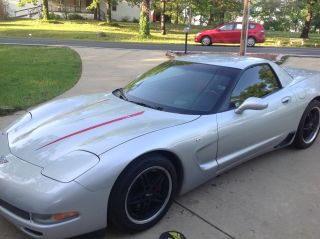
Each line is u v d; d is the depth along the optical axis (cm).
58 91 830
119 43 2206
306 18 3316
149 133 309
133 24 3850
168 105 368
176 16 4009
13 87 857
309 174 427
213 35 2341
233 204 357
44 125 339
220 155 365
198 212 342
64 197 257
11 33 2545
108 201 279
